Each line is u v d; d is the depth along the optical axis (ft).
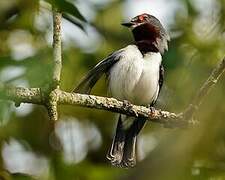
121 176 37.45
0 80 22.04
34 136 41.88
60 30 24.11
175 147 35.06
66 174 37.58
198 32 43.80
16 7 38.06
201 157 36.78
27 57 22.52
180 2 43.68
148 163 35.47
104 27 48.39
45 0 24.02
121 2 48.70
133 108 28.35
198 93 28.50
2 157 40.24
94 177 37.73
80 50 43.93
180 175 33.53
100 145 45.83
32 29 38.65
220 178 34.99
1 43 38.24
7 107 22.12
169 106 40.01
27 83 22.06
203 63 40.93
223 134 37.01
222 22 43.52
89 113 44.86
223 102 36.04
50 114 23.62
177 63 40.78
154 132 46.39
